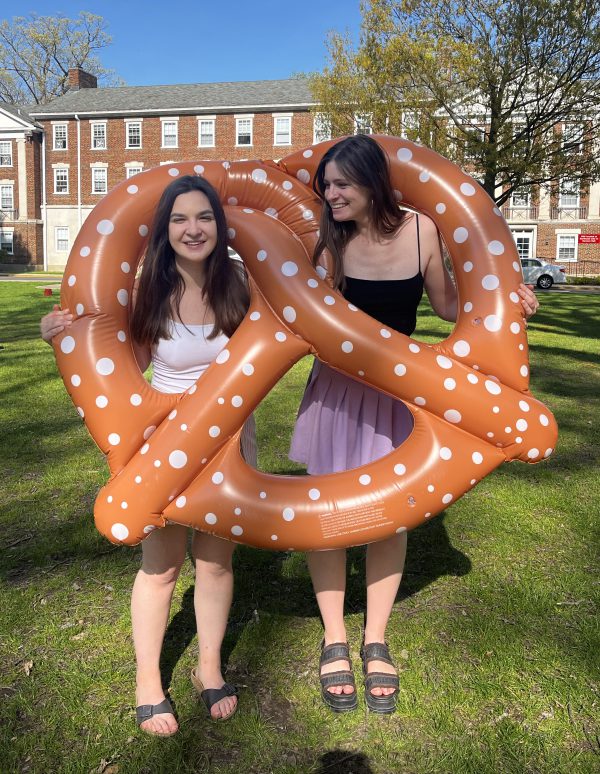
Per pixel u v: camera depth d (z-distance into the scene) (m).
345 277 2.04
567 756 1.75
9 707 1.93
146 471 1.82
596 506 3.42
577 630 2.31
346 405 2.07
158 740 1.82
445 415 1.93
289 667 2.14
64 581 2.67
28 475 3.88
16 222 32.75
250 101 29.88
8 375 6.65
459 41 15.29
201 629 1.98
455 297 2.16
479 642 2.23
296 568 2.78
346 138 1.96
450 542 3.02
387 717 1.92
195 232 1.77
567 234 29.86
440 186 2.01
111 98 31.97
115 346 1.92
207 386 1.87
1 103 33.03
